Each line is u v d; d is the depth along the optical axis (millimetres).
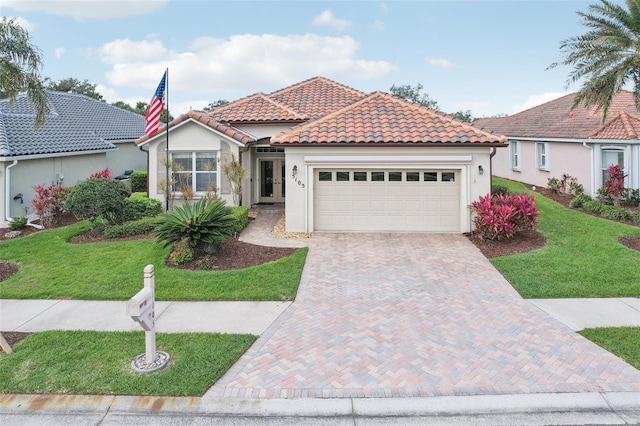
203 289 10266
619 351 7164
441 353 7223
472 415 5703
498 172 31688
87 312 9164
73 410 5828
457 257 12969
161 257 12578
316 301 9648
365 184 16312
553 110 28281
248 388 6262
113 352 7227
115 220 16422
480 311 8992
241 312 9070
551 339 7684
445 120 17078
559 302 9445
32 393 6148
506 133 28859
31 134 20422
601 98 18250
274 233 16125
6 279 11211
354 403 5922
